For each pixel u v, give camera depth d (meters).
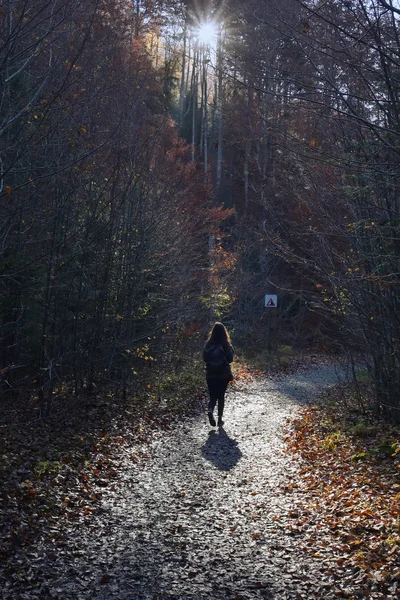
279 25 6.95
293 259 10.59
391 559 5.43
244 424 13.70
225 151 36.94
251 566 5.55
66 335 14.48
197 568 5.49
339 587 5.03
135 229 15.63
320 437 11.87
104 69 12.73
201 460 10.02
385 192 8.36
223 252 24.77
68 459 9.23
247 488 8.40
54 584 5.04
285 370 27.34
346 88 8.41
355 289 11.20
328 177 9.76
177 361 20.81
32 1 7.83
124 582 5.14
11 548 5.66
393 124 7.14
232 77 6.61
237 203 34.12
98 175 13.20
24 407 13.11
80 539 6.15
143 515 7.04
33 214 11.02
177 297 19.30
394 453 9.28
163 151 19.48
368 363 13.31
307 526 6.71
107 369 15.56
